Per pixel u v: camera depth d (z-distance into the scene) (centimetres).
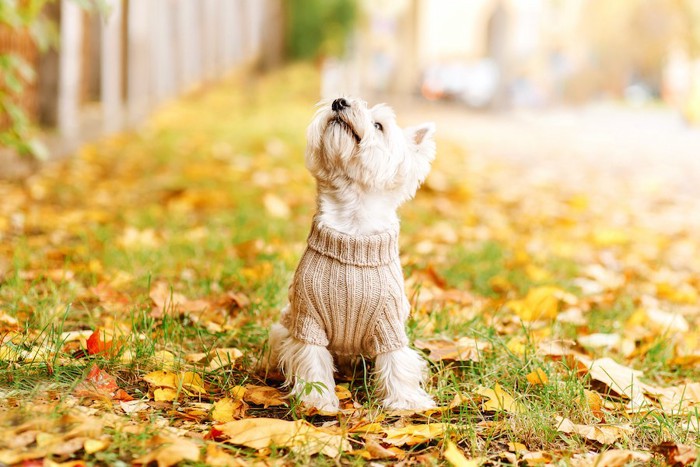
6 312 445
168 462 278
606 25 3594
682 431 348
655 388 412
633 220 908
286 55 2436
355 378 402
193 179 952
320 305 358
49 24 685
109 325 436
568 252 703
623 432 339
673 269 705
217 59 2067
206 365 395
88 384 347
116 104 1302
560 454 318
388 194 372
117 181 930
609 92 3788
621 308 559
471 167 1211
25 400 320
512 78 3102
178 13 1723
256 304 484
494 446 328
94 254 592
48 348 372
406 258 622
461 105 3062
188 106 1694
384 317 362
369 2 3138
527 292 575
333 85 2505
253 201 842
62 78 1033
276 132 1359
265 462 294
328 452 304
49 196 820
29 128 747
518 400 355
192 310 468
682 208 1007
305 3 2425
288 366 371
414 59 3216
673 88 3700
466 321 470
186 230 708
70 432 290
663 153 1606
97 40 1241
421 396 371
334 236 357
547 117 2673
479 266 638
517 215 888
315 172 372
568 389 372
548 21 3784
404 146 371
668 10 3294
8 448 281
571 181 1174
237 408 350
